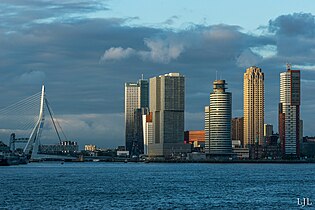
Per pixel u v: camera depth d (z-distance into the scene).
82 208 195.75
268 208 196.25
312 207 198.75
